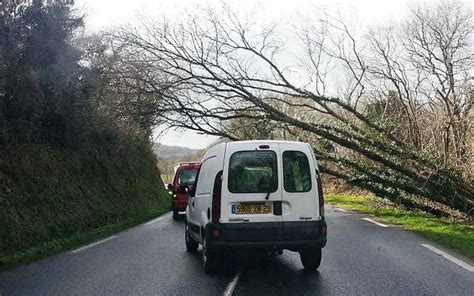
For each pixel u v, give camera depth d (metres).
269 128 18.30
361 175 17.89
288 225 7.83
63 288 6.90
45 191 13.52
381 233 12.71
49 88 14.74
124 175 22.44
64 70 14.75
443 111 18.55
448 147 17.50
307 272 8.00
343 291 6.66
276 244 7.76
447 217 17.03
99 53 15.66
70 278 7.57
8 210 11.12
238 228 7.77
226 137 17.03
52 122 15.86
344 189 29.66
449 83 18.72
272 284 7.16
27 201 12.37
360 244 10.82
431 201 17.77
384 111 18.47
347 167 18.02
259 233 7.78
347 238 11.79
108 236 12.93
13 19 13.11
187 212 10.52
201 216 8.66
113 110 16.25
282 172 7.98
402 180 17.27
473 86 18.09
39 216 12.36
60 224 12.92
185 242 11.26
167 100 15.86
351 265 8.47
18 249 10.34
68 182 15.53
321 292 6.62
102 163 19.69
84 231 13.72
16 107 13.73
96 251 10.31
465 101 17.98
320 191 8.06
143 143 25.59
